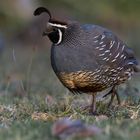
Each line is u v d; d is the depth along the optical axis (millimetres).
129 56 13875
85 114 13227
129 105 14328
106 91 16375
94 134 9828
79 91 13477
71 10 35594
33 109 13875
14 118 12695
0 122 12062
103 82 13234
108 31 13633
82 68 12914
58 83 19297
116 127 10438
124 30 36156
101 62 13062
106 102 14688
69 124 9930
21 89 17453
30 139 9773
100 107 13930
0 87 18578
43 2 35625
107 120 11492
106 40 13258
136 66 14195
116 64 13391
